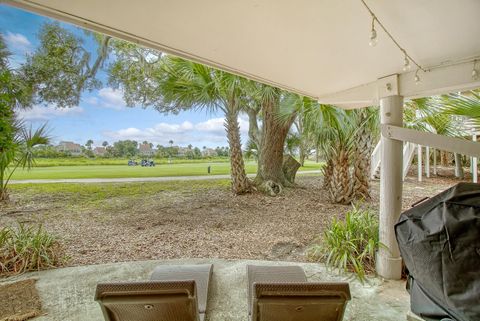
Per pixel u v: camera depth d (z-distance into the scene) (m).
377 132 6.00
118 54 6.96
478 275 1.21
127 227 4.66
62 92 6.85
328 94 3.38
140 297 1.25
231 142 7.07
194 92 5.88
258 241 4.05
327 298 1.28
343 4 1.53
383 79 2.72
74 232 4.38
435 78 2.40
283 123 7.11
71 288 2.61
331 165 6.86
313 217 5.24
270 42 2.05
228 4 1.55
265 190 7.18
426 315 1.47
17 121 5.66
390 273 2.72
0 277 2.80
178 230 4.53
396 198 2.66
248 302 2.07
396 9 1.54
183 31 1.88
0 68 5.69
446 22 1.66
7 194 6.11
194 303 1.30
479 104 2.70
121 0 1.48
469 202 1.35
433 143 2.30
